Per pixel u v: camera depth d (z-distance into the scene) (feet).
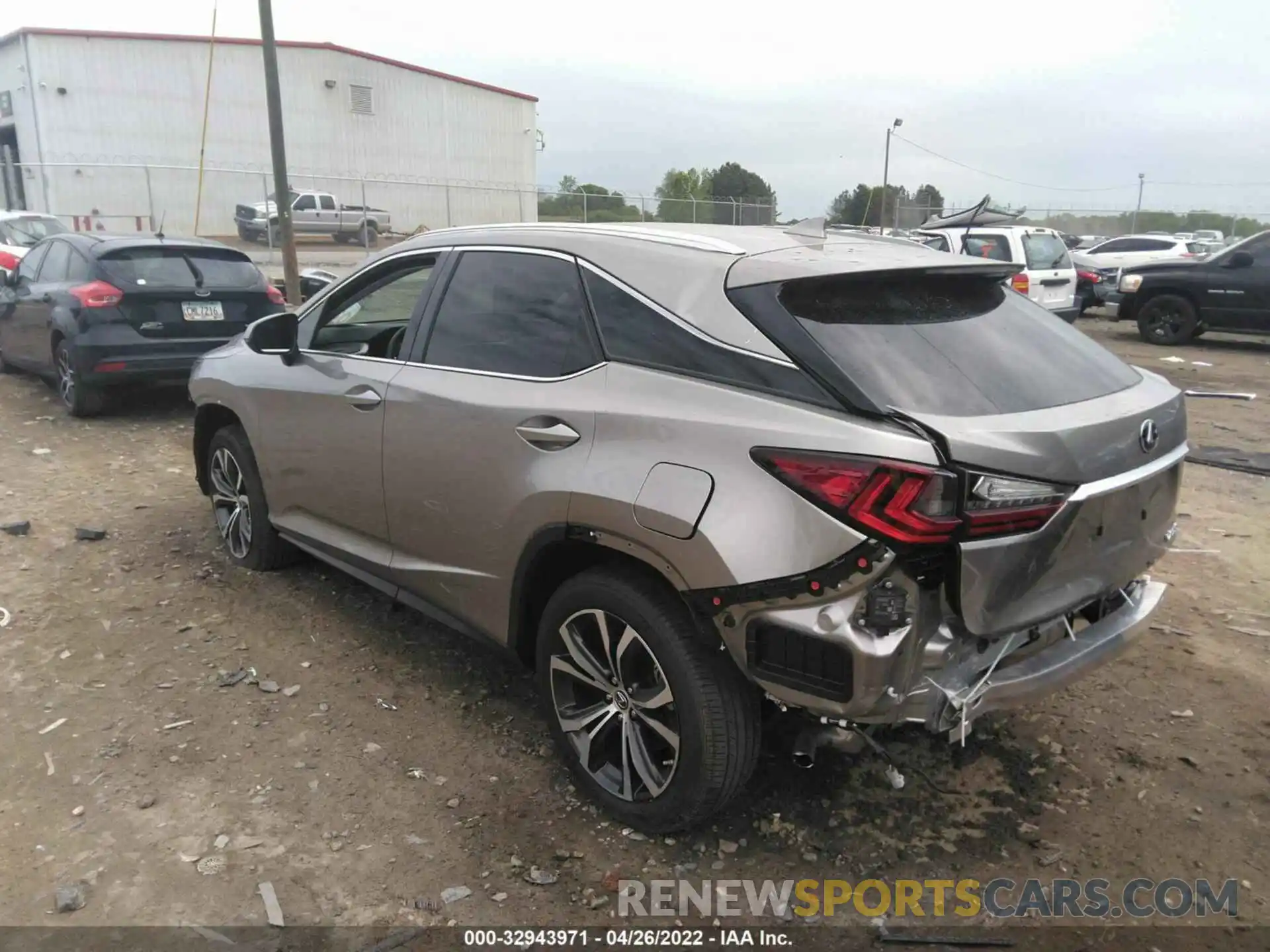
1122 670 13.56
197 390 16.66
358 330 13.87
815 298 9.00
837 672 8.14
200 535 18.10
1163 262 49.29
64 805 10.20
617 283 10.19
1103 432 8.68
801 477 8.11
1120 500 8.86
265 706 12.28
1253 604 15.79
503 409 10.60
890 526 7.75
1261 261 45.01
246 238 91.04
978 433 7.91
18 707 12.04
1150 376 10.76
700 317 9.35
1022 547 8.17
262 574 16.26
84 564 16.51
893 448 7.80
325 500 13.80
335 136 120.26
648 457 9.12
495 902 9.07
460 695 12.70
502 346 11.16
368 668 13.32
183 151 111.04
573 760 10.50
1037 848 9.96
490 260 11.81
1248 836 10.17
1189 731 12.05
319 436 13.55
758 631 8.49
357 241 96.07
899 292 9.55
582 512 9.57
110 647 13.64
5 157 115.44
